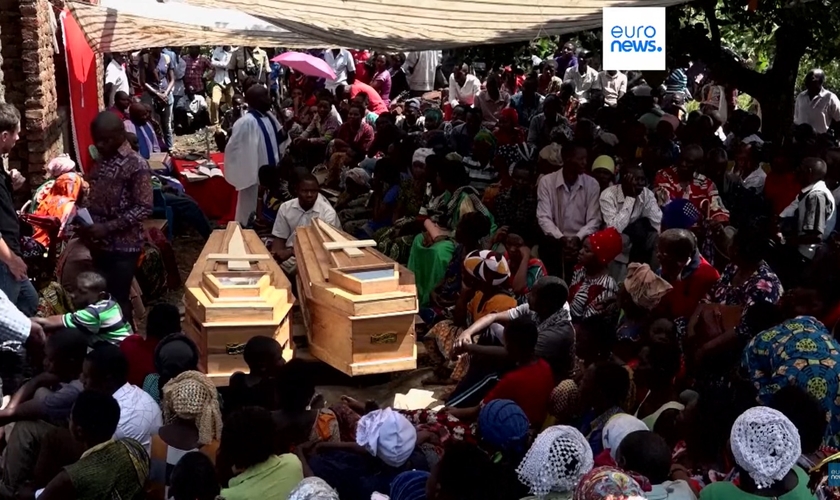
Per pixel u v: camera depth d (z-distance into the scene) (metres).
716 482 3.86
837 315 5.93
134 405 4.71
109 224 6.79
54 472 4.55
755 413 3.69
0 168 6.11
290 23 8.03
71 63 9.92
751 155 9.49
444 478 3.81
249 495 4.07
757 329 5.53
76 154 10.06
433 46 9.23
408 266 7.64
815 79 11.97
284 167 9.52
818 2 9.80
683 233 6.12
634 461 4.01
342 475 4.58
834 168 8.35
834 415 4.71
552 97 11.80
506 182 9.30
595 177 8.38
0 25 8.65
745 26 11.16
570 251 7.98
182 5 10.10
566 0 7.27
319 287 6.38
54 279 7.59
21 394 4.95
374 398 6.48
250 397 5.00
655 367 5.15
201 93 18.62
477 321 5.97
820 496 4.16
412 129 13.09
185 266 9.62
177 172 11.79
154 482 4.49
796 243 7.80
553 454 3.70
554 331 5.69
